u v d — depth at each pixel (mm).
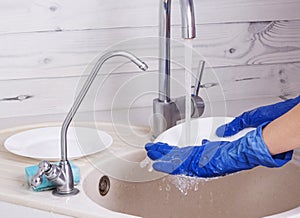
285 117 1142
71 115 1214
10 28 1625
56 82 1695
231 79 1860
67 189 1198
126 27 1712
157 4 1722
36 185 1176
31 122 1661
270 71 1895
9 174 1300
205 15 1783
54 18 1649
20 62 1655
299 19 1881
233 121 1512
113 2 1683
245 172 1514
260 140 1168
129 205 1451
